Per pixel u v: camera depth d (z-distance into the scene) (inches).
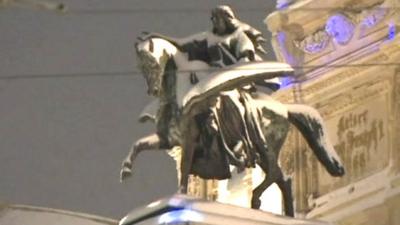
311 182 3041.3
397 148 2928.2
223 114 2365.9
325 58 3075.8
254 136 2383.1
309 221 2374.5
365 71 3004.4
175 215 2282.2
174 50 2368.4
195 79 2353.6
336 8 3070.9
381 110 2974.9
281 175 2417.6
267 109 2420.0
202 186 3120.1
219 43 2401.6
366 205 2938.0
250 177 3056.1
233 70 2353.6
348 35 3053.6
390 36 2972.4
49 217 2775.6
